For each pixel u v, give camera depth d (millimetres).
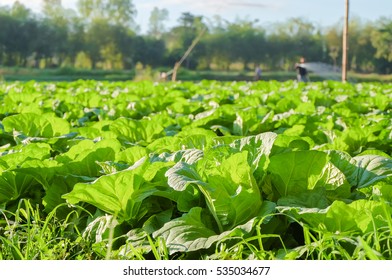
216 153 5246
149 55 116125
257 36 118438
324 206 4668
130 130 7781
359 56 118438
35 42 111438
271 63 119188
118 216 5043
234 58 118000
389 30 115938
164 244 4480
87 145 6121
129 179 4891
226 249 4496
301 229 4855
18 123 7961
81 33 114375
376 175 5016
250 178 4727
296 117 9047
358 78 107375
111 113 10562
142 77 77062
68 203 5500
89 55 114188
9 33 110250
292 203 4699
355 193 4977
